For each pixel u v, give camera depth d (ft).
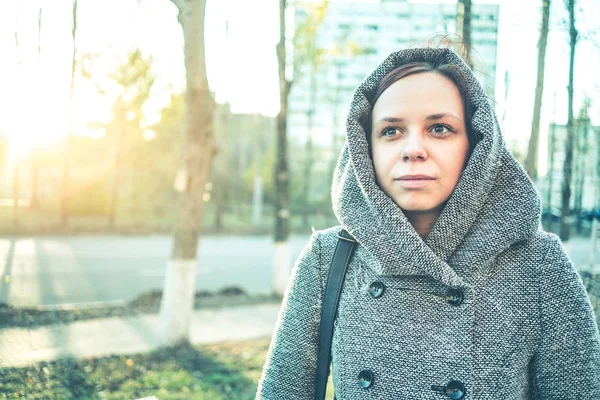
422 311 3.12
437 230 2.98
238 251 48.16
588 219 14.93
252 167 86.58
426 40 4.11
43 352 16.15
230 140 91.86
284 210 28.73
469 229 3.06
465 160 3.06
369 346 3.23
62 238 49.32
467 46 4.10
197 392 13.79
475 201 2.93
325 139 73.26
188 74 16.76
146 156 67.15
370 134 3.38
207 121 17.31
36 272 30.81
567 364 2.90
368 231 3.18
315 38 30.73
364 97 3.32
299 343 3.64
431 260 2.90
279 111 28.32
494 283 3.03
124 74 29.76
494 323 2.97
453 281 2.91
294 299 3.74
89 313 21.90
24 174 63.31
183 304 17.78
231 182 99.71
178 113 54.75
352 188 3.35
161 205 73.10
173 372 15.25
